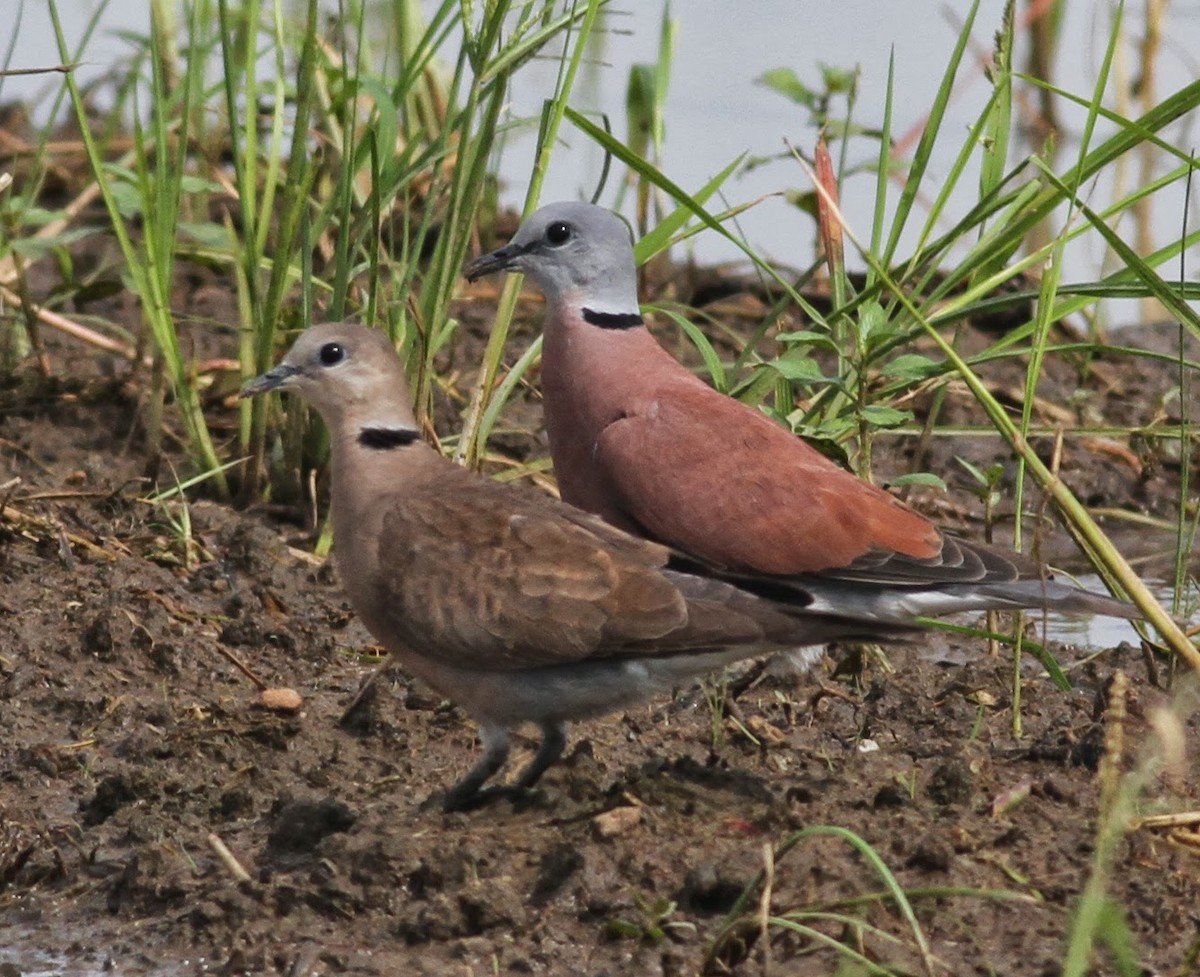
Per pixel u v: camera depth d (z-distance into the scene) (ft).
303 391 32.32
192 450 46.21
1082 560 46.75
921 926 27.30
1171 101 37.63
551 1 41.32
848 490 35.70
